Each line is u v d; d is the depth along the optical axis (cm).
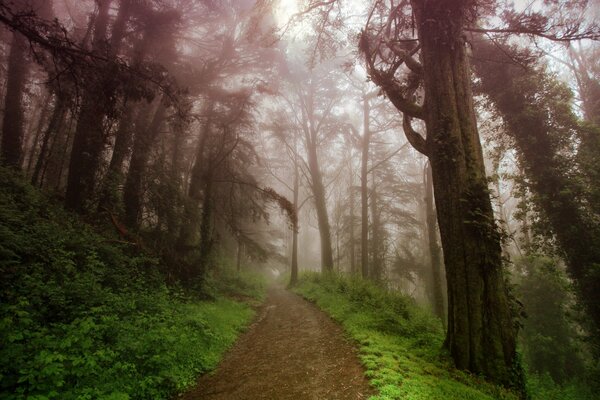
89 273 774
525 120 1266
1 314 482
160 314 794
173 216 1480
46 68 745
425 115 817
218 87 1753
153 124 1619
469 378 596
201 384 593
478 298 670
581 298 1200
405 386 490
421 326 925
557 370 1589
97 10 1484
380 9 1098
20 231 766
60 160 1634
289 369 654
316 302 1506
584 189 1145
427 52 816
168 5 1411
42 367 411
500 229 709
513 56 1137
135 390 481
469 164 736
